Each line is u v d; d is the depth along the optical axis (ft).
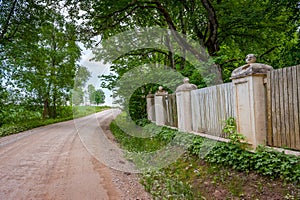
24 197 10.93
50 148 23.72
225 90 17.75
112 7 30.45
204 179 13.07
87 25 33.55
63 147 24.02
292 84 11.99
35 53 49.06
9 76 46.78
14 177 13.97
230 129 15.43
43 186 12.37
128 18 35.40
